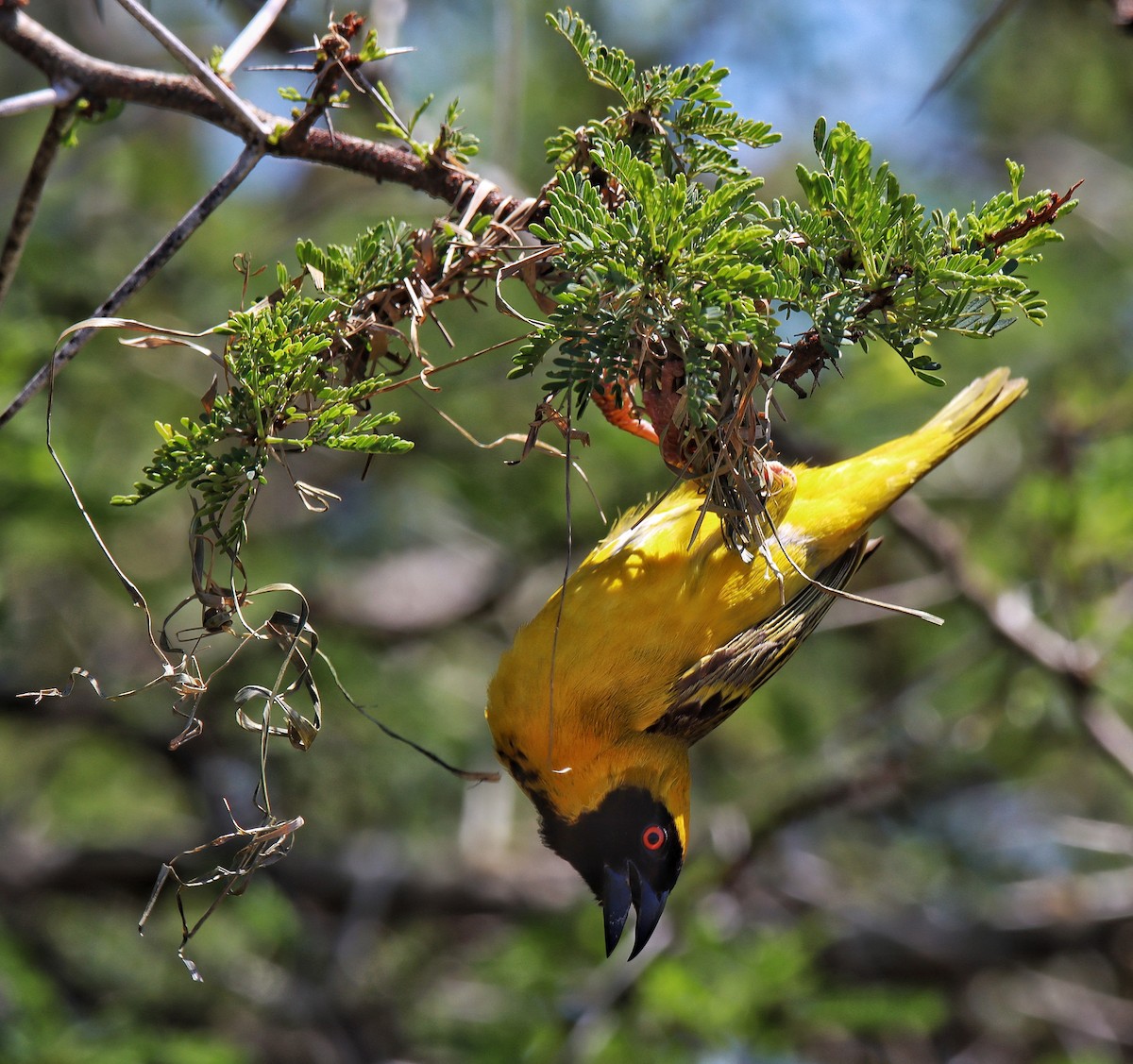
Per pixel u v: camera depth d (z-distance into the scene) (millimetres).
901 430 11352
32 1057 9398
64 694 4363
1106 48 13781
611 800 6922
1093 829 10680
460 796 13242
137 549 12234
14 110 4387
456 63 12445
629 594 6602
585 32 4617
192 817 13664
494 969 10883
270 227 12273
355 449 4184
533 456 11773
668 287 3930
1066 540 9977
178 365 11477
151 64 12914
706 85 4586
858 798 11898
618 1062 9445
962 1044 12758
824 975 11211
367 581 14812
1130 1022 12180
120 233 12242
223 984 11367
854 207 3990
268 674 11992
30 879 11789
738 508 5098
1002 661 11492
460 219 4855
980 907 12711
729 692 6801
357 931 11578
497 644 14516
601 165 3951
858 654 13914
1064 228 13492
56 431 9852
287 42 8805
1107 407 10852
